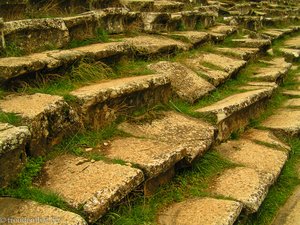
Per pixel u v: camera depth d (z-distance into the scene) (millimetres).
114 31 7473
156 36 8203
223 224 3775
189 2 11961
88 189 3656
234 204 4109
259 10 15930
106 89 4926
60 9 7211
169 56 7430
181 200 4273
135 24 8047
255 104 6602
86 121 4703
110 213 3643
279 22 15211
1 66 4684
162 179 4379
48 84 5098
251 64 9094
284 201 4758
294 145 6020
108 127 4926
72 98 4652
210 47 8883
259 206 4340
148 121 5273
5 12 6102
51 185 3770
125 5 8820
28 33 5625
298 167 5520
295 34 14836
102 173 3912
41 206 3408
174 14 9125
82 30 6625
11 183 3670
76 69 5473
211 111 5633
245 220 4234
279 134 6137
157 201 4164
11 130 3713
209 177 4770
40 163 4051
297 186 5070
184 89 6246
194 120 5539
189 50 8117
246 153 5414
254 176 4781
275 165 5168
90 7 7762
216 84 6930
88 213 3408
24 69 4816
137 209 3910
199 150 4777
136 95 5352
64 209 3418
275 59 9977
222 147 5535
